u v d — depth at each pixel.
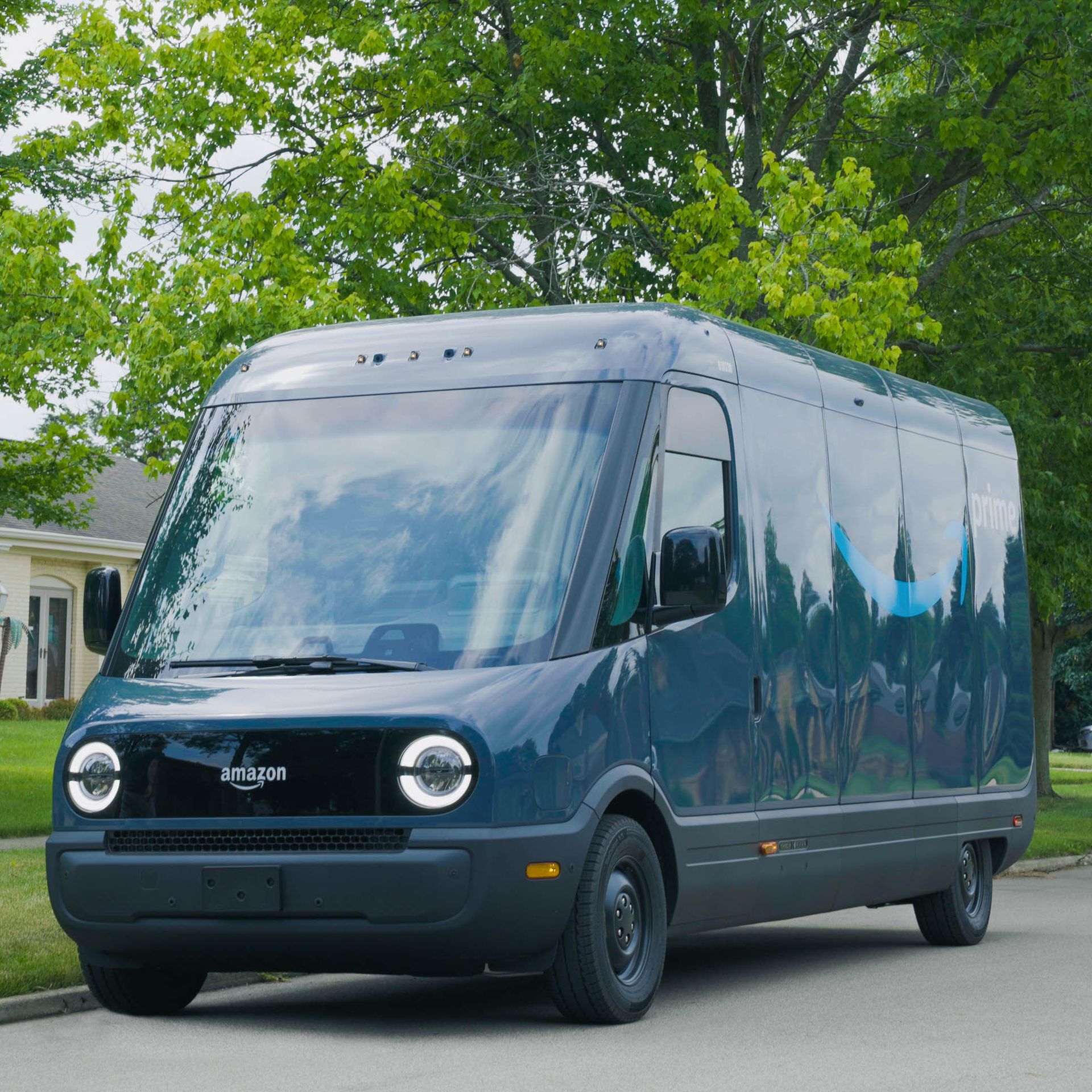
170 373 16.70
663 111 24.03
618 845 8.10
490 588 8.17
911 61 24.52
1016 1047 7.68
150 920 7.89
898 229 19.58
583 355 8.79
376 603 8.27
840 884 10.38
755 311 19.50
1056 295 26.03
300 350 9.40
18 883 12.77
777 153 23.31
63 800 8.16
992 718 12.86
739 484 9.54
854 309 18.19
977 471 13.11
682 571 8.09
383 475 8.70
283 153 21.08
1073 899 15.69
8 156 23.77
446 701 7.69
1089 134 22.39
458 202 21.61
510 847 7.56
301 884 7.61
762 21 22.16
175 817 7.89
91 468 21.73
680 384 9.02
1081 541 24.48
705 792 8.90
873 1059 7.34
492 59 21.72
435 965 7.70
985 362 24.05
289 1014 8.83
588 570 8.20
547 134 22.98
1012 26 22.25
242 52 20.42
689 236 20.05
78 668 44.56
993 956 11.49
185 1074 7.02
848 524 10.90
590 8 22.12
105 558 45.34
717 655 9.11
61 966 9.12
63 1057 7.48
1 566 42.16
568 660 8.00
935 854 11.66
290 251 18.72
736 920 9.30
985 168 23.69
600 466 8.45
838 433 10.94
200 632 8.48
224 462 9.05
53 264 17.98
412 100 21.12
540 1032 8.05
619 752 8.15
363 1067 7.15
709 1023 8.33
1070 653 55.75
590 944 7.91
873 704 10.99
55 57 20.39
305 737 7.73
